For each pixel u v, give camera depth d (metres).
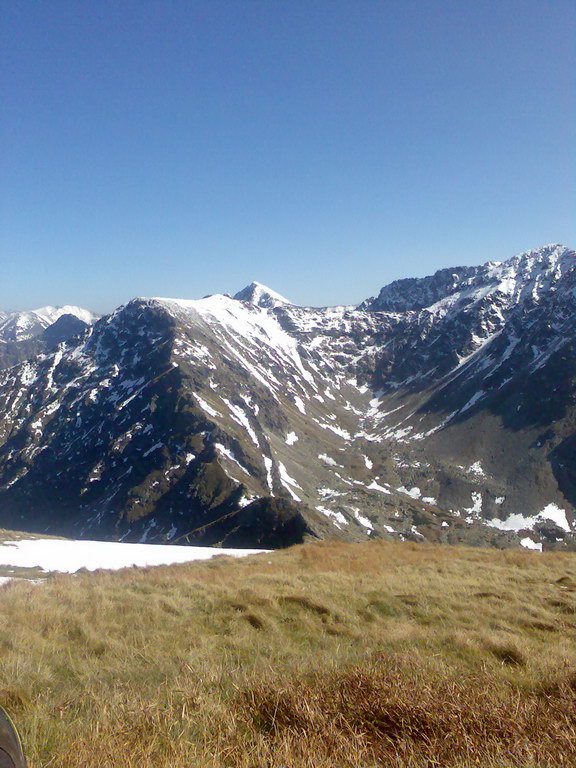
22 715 5.51
